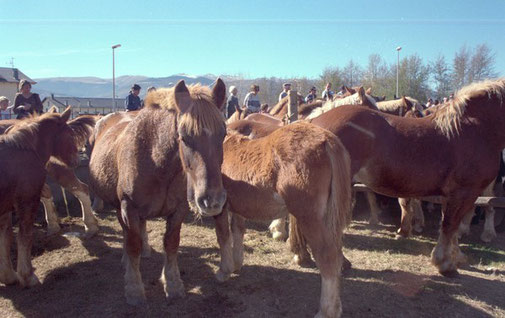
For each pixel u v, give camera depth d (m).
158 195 3.53
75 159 4.86
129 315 3.56
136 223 3.57
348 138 4.24
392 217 7.03
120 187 3.57
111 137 4.05
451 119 4.31
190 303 3.77
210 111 2.96
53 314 3.60
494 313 3.57
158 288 4.11
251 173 3.58
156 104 3.54
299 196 3.22
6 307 3.73
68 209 7.18
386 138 4.29
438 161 4.25
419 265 4.72
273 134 3.59
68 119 4.92
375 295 3.91
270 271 4.51
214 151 2.94
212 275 4.43
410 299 3.83
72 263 4.79
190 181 3.10
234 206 3.83
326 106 6.34
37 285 4.17
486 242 5.70
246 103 11.35
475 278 4.35
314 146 3.24
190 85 3.28
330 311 3.21
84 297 3.90
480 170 4.24
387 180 4.36
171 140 3.32
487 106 4.31
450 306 3.69
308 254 4.64
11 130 4.29
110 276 4.41
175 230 3.75
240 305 3.73
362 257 4.96
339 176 3.26
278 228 5.65
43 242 5.52
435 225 6.62
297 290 4.04
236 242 4.43
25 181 3.96
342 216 3.28
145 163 3.43
